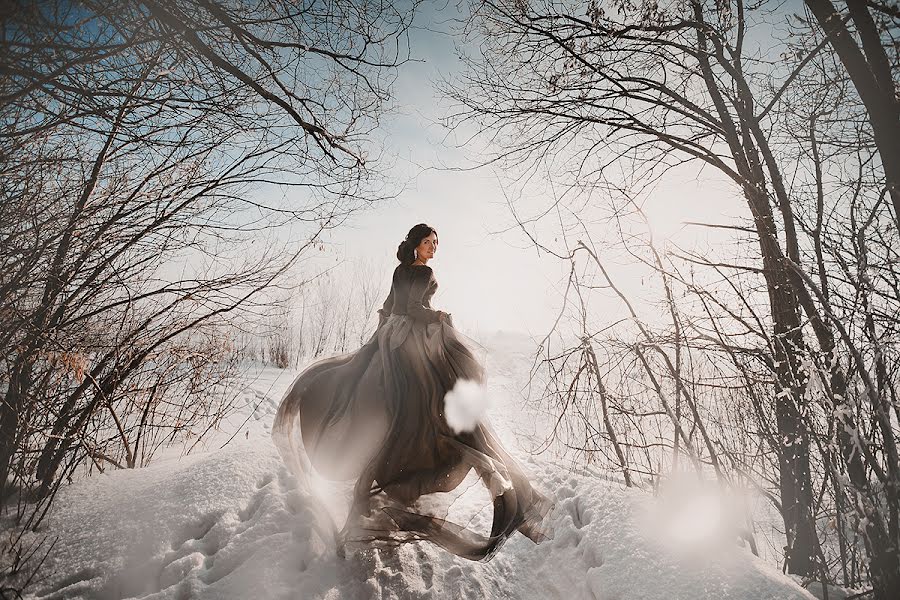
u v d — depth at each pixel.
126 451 4.32
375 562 3.07
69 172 3.40
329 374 3.46
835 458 2.91
